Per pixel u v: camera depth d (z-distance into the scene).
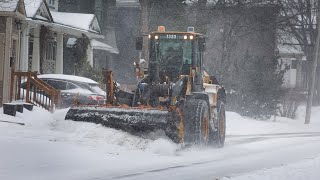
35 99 51.03
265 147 46.00
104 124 36.56
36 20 74.88
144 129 35.75
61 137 35.78
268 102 87.12
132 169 29.59
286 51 136.38
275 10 104.75
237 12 92.25
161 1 95.25
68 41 100.75
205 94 40.94
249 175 27.55
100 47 109.00
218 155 38.47
